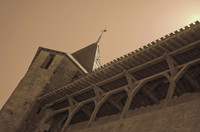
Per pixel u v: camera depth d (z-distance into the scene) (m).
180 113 9.08
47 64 23.30
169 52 11.82
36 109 18.91
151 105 14.55
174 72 11.25
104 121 16.53
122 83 14.58
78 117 18.25
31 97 19.55
